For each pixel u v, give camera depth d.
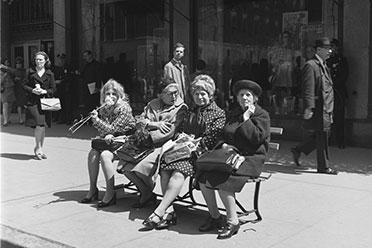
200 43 12.41
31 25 17.48
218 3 12.08
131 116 6.16
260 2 11.46
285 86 11.12
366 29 9.79
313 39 10.70
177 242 4.79
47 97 9.02
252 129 4.96
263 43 11.48
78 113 14.83
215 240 4.82
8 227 5.34
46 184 7.24
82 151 9.98
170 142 5.45
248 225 5.23
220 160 4.80
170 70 8.26
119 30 14.10
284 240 4.79
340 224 5.25
